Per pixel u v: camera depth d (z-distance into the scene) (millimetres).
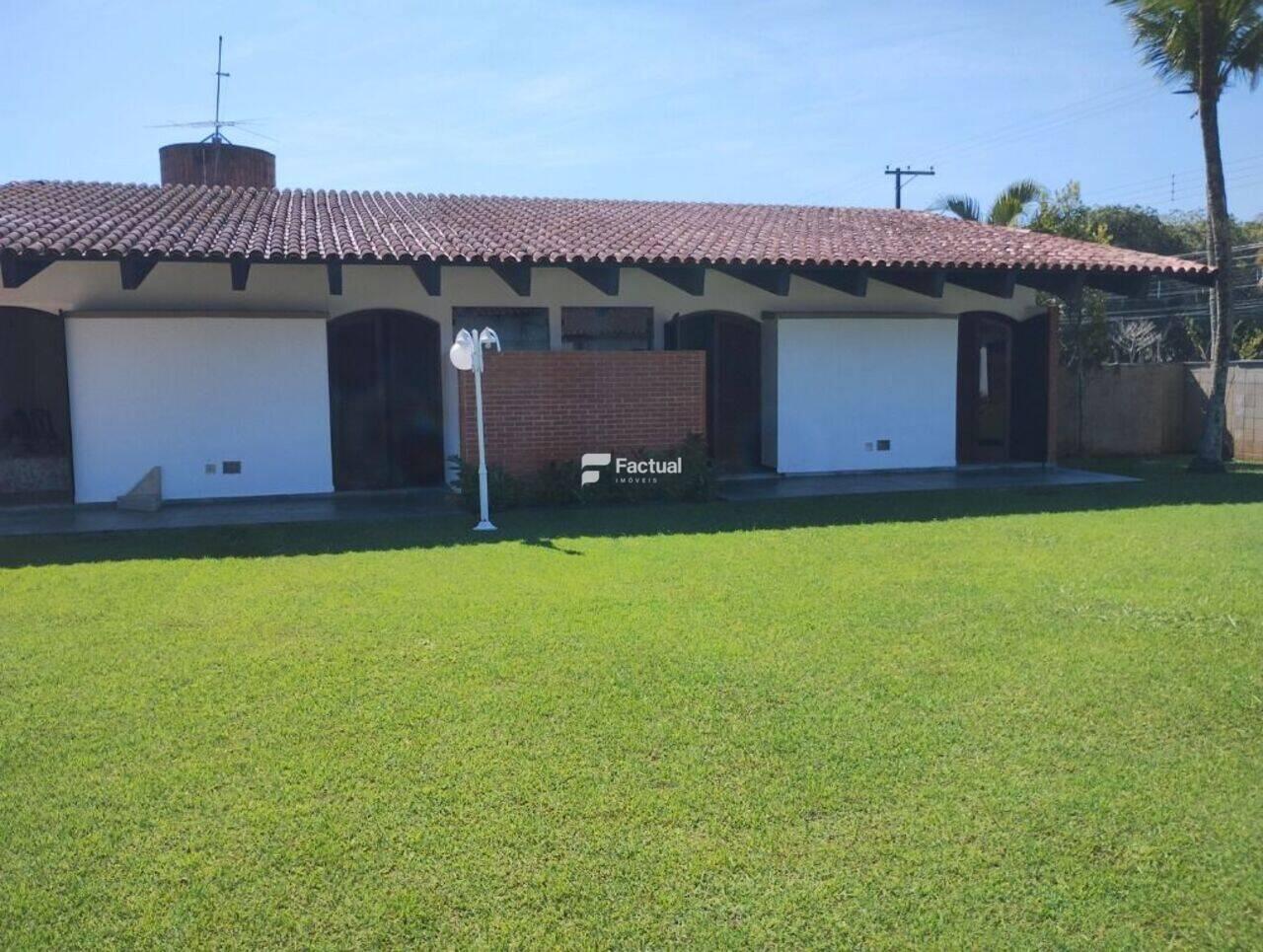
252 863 3727
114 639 6500
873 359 15672
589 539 10094
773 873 3656
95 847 3838
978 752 4637
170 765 4547
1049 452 16391
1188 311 35531
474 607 7238
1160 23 15531
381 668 5859
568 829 3963
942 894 3521
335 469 14172
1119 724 4945
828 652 6090
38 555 9453
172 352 13016
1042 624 6656
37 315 13328
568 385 13383
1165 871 3641
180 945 3268
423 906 3471
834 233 16984
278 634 6586
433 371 14453
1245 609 7000
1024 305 16875
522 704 5254
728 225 17188
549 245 13734
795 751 4656
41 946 3262
